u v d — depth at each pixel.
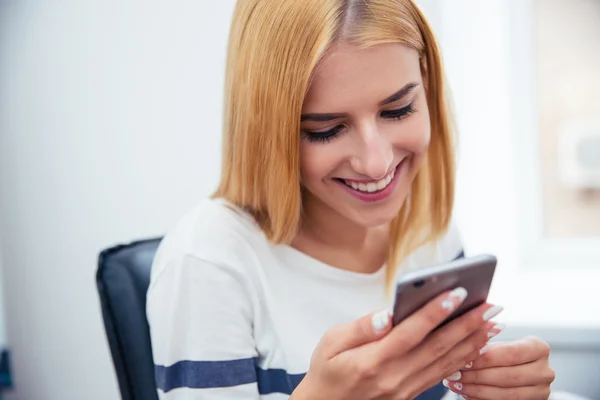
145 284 0.90
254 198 0.82
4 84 1.53
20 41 1.51
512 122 1.63
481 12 1.45
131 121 1.52
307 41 0.70
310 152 0.76
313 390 0.66
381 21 0.70
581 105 1.64
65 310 1.61
